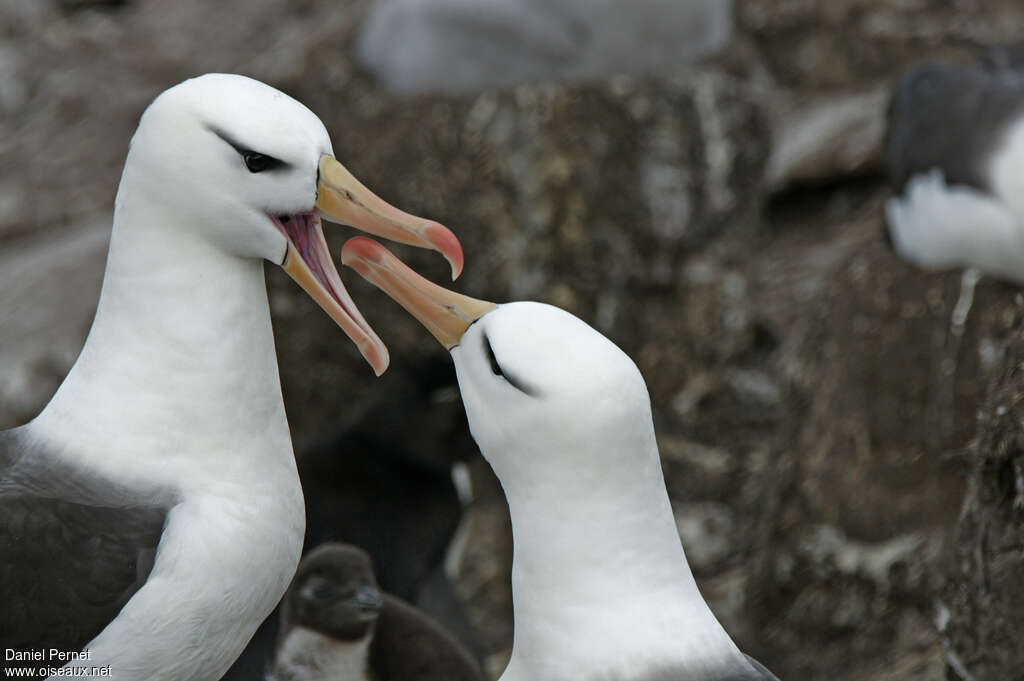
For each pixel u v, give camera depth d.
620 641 5.72
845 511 12.40
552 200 13.70
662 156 13.89
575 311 13.93
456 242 6.21
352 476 9.59
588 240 13.81
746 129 14.29
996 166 11.48
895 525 12.07
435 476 9.66
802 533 12.64
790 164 16.53
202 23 18.09
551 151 13.62
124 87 17.61
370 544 9.52
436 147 13.70
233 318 6.32
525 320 5.81
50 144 17.06
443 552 9.88
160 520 6.10
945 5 18.23
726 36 14.65
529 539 5.87
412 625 8.20
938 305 12.12
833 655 12.28
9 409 13.61
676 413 14.35
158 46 18.06
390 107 13.84
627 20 13.70
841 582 12.31
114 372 6.30
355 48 14.42
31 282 14.74
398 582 9.59
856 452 12.41
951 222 11.80
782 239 16.28
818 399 12.91
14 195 16.31
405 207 13.85
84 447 6.23
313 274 6.34
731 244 14.43
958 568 8.28
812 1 18.28
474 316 6.12
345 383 14.15
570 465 5.72
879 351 12.37
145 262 6.27
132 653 6.05
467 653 8.54
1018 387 8.03
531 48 13.66
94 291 14.52
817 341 13.11
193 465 6.23
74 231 15.91
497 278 13.81
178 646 6.14
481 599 13.20
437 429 9.62
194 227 6.23
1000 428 7.96
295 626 7.91
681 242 14.12
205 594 6.10
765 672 5.83
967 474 8.60
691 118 13.97
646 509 5.80
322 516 9.48
